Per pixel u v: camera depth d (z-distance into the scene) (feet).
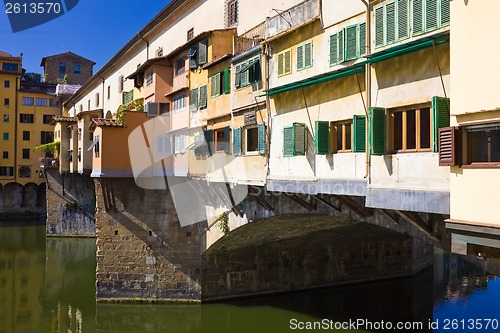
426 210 32.68
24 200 196.65
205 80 68.85
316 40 44.65
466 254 27.89
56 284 94.38
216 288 76.79
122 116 77.10
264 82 52.44
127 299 74.54
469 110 27.48
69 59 228.43
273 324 70.59
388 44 35.83
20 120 198.80
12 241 142.61
